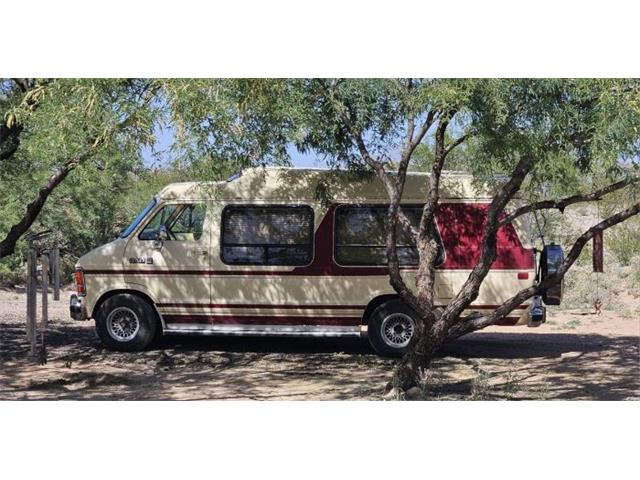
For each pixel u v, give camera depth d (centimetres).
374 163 941
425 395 913
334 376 1073
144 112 803
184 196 1230
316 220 1208
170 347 1286
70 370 1098
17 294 1973
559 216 2139
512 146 812
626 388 984
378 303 1205
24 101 885
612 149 773
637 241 2242
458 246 1196
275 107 915
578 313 1759
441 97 802
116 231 2150
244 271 1213
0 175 1392
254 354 1224
